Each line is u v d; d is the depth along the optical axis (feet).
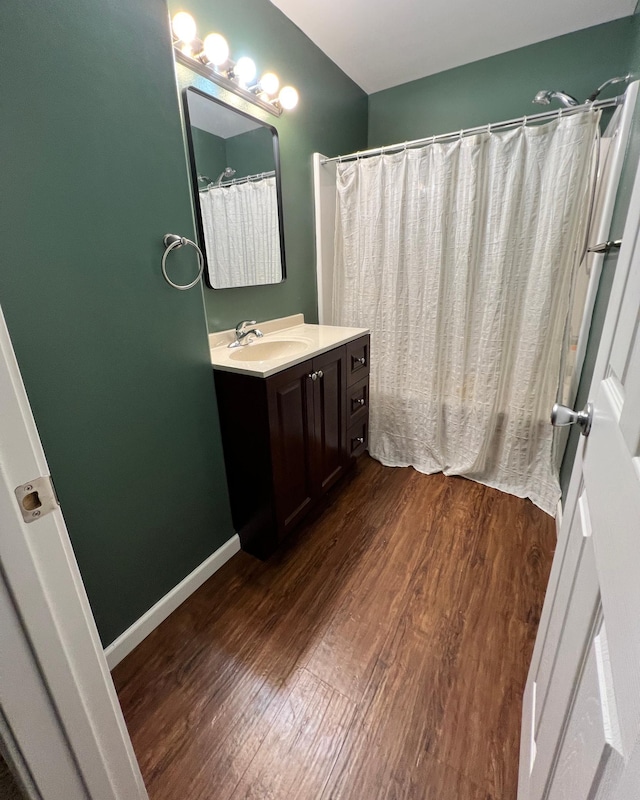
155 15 3.38
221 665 3.94
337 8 5.72
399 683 3.70
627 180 4.20
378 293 7.06
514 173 5.49
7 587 1.35
